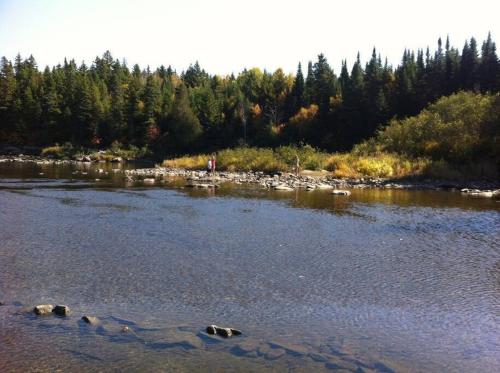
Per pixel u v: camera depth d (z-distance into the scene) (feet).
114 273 43.78
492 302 38.09
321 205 86.74
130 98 326.65
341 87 324.80
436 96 247.29
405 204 89.66
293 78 367.25
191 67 526.98
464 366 27.68
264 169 159.22
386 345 30.25
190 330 31.86
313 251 53.26
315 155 167.22
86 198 92.12
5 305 35.53
